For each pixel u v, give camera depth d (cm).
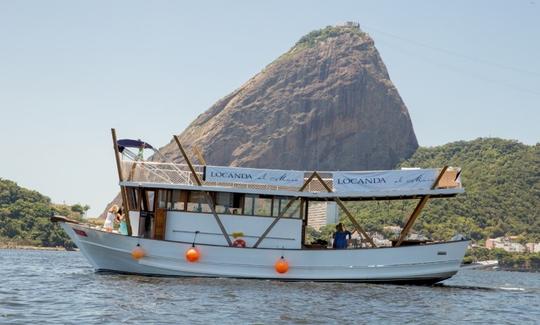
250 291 3253
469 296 3800
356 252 3769
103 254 3856
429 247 3844
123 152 3931
